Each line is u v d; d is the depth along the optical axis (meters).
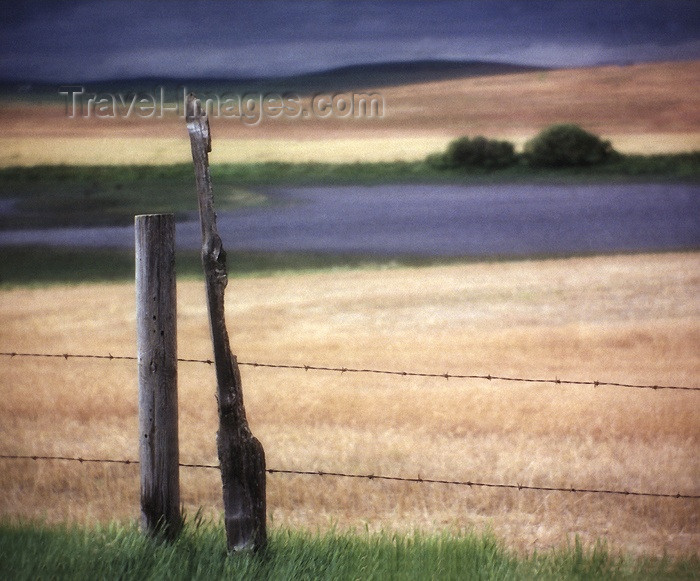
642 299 21.78
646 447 8.23
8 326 19.80
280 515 6.21
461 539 4.23
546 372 13.19
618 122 59.72
